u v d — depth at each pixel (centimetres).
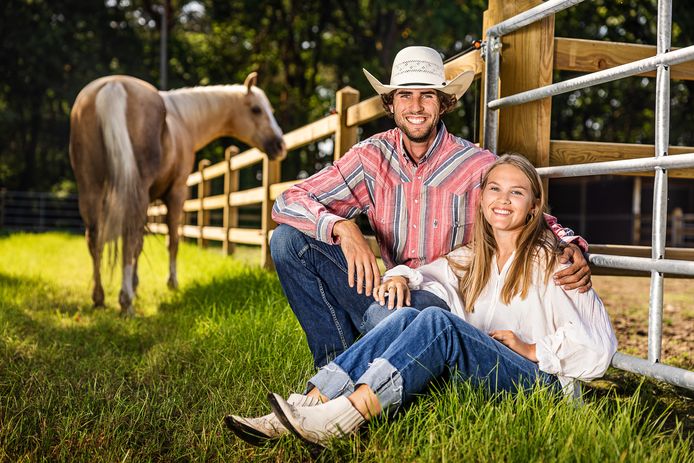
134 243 507
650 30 1570
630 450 180
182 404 270
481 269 244
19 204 2538
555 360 221
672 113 1864
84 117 523
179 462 220
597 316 229
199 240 1152
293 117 2534
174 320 457
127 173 503
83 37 2584
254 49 2592
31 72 2531
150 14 2500
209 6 2612
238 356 316
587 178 2177
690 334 465
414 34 2095
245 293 472
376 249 473
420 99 267
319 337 277
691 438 232
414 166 278
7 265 837
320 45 2500
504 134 330
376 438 203
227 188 970
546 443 187
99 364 338
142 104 526
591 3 1588
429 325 215
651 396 288
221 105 700
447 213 274
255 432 212
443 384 226
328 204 284
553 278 231
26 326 432
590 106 2286
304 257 271
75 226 2567
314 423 203
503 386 223
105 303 566
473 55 354
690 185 1939
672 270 239
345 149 541
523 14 306
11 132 2897
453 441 193
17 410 252
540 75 323
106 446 223
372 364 210
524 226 240
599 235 2214
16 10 2494
